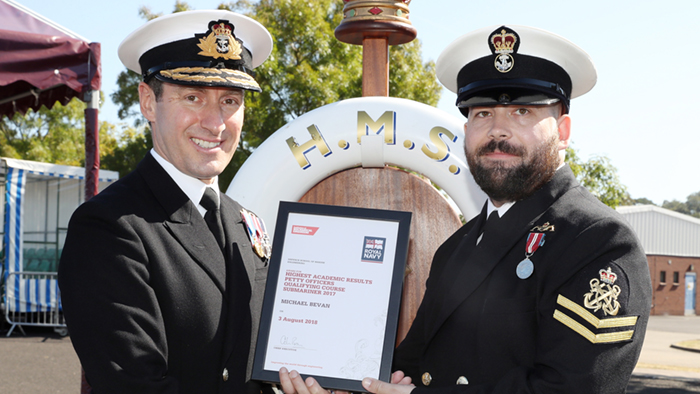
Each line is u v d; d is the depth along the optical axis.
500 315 1.49
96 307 1.44
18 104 4.43
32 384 5.86
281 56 12.50
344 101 2.47
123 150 15.45
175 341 1.53
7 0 3.62
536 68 1.59
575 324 1.36
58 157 22.36
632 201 31.05
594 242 1.41
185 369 1.54
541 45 1.60
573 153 12.80
